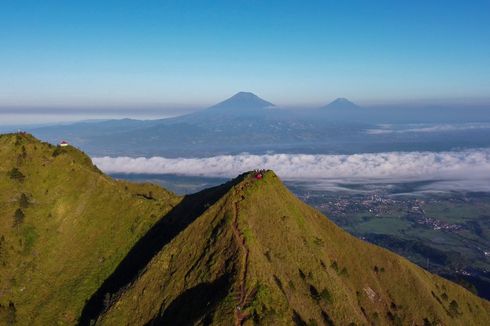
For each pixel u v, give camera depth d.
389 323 121.38
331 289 107.69
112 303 99.69
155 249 124.94
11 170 160.25
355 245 139.25
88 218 147.12
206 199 133.88
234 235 100.06
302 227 123.38
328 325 95.81
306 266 108.38
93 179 160.50
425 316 129.62
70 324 114.69
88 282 125.88
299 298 96.19
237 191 118.00
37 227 145.25
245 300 82.00
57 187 158.00
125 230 140.00
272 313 79.88
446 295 146.25
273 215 116.81
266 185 125.75
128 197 152.00
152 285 98.50
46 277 130.38
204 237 104.75
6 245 137.25
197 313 82.94
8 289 125.94
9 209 148.38
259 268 90.94
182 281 95.19
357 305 116.38
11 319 116.88
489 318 152.00
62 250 138.75
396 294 132.38
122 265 128.12
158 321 89.25
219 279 90.19
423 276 149.12
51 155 172.12
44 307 120.56
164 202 146.62
